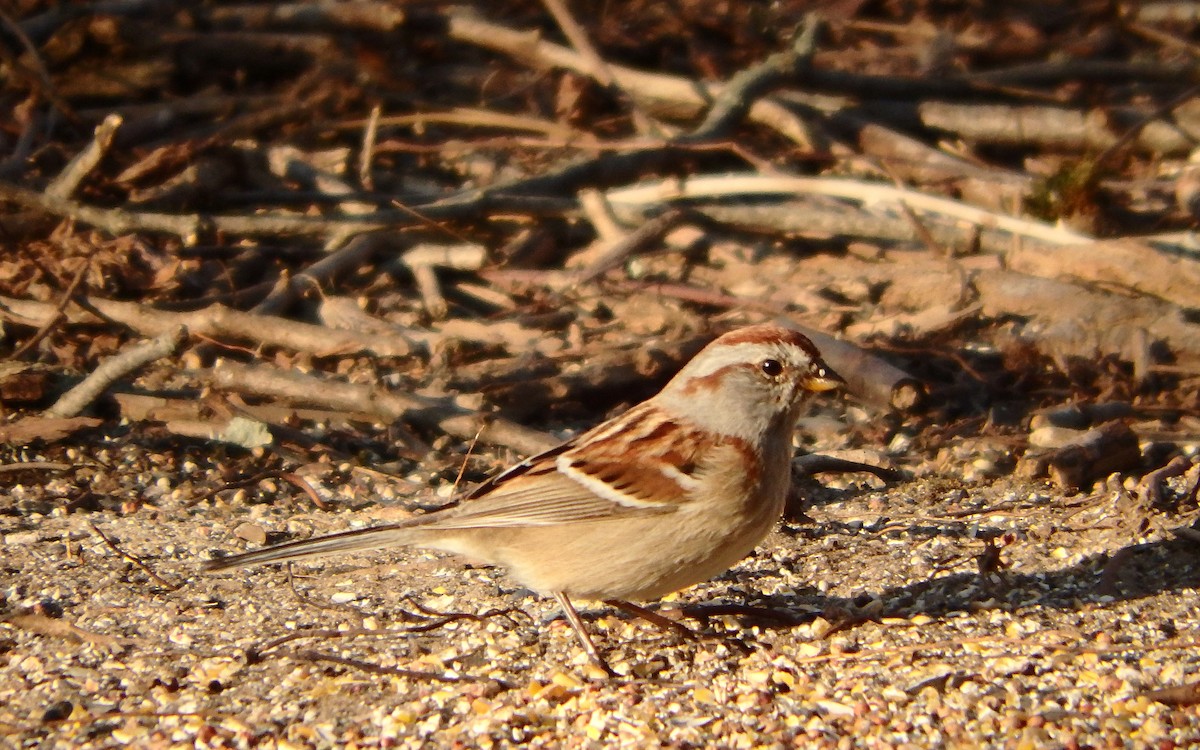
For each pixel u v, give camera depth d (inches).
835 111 626.5
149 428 448.5
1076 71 656.4
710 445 317.7
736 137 613.3
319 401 450.0
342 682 312.7
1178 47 693.3
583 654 325.7
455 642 332.2
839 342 472.7
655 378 472.7
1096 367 471.8
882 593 352.5
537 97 644.7
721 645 327.9
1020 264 526.0
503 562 326.3
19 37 628.1
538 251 551.2
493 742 289.3
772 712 297.6
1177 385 466.0
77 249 520.1
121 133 603.5
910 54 681.6
